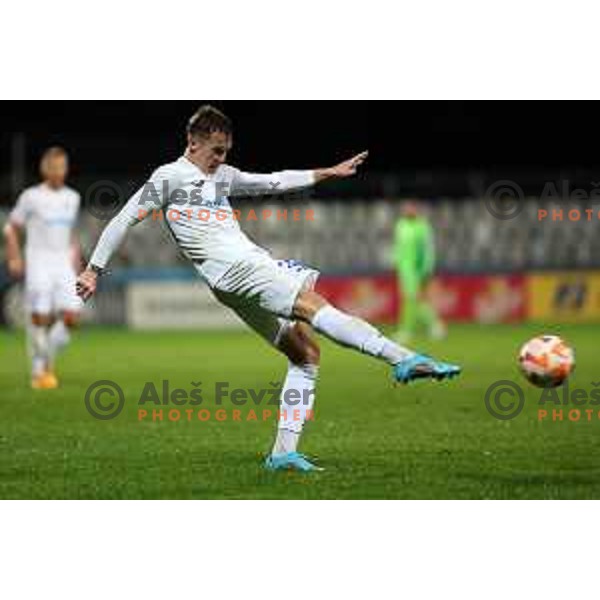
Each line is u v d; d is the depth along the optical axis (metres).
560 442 38.44
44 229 56.72
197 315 105.81
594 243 111.38
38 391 54.16
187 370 63.66
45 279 56.59
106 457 36.25
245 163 123.69
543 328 100.00
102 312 106.62
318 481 32.28
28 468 34.59
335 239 111.88
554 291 109.88
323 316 31.52
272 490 31.31
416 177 113.94
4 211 105.38
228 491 31.33
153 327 105.75
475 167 126.81
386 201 114.56
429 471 33.59
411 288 88.88
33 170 121.56
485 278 109.62
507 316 109.88
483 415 44.69
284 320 32.91
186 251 33.00
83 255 106.31
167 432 41.19
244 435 40.47
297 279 31.95
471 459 35.44
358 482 32.16
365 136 125.69
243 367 65.31
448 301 109.50
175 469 34.19
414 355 30.67
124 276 106.62
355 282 108.06
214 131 32.59
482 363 66.00
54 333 57.00
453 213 111.75
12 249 57.41
